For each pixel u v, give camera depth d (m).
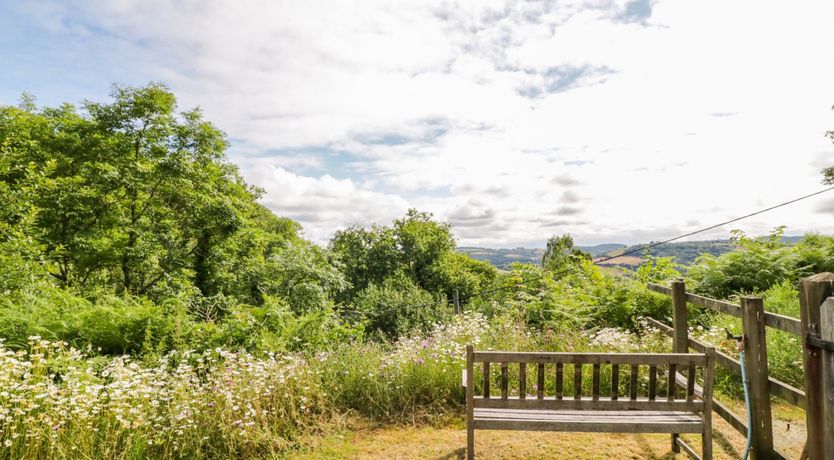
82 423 4.04
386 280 21.53
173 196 19.44
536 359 3.33
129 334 6.86
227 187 22.41
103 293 13.93
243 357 5.49
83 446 3.85
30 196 10.09
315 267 14.70
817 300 2.61
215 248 19.86
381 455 4.13
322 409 4.98
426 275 26.75
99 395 4.61
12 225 9.55
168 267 17.83
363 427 4.84
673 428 3.27
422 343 6.28
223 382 4.91
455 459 3.96
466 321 7.23
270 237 23.55
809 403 2.67
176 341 6.56
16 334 6.32
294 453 4.25
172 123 20.06
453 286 25.30
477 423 3.44
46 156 16.80
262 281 16.03
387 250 27.19
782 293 7.75
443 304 15.80
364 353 6.13
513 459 3.88
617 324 8.45
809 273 9.15
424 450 4.18
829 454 2.50
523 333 6.86
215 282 19.23
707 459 3.25
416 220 29.64
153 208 19.48
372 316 15.52
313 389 5.20
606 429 3.29
